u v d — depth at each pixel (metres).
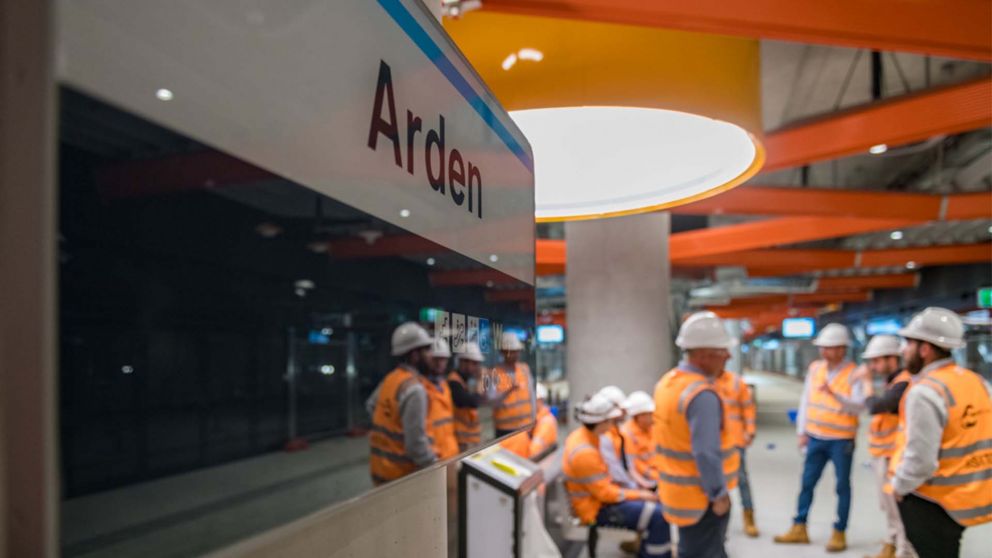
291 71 0.61
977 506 3.07
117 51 0.42
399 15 0.84
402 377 0.82
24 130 0.38
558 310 23.95
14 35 0.38
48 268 0.37
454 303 1.00
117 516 0.42
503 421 1.26
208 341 0.50
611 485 4.40
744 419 5.66
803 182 11.21
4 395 0.38
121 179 0.42
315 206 0.64
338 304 0.68
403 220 0.83
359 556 1.02
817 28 2.60
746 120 1.86
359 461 0.72
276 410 0.59
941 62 7.21
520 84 1.72
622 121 2.01
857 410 5.16
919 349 3.35
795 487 7.46
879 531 5.68
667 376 3.41
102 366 0.41
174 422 0.47
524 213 1.47
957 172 10.18
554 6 2.04
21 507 0.37
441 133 0.98
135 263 0.44
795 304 26.25
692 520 3.23
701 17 2.35
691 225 11.82
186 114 0.48
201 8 0.50
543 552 3.91
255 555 0.74
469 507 3.30
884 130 4.30
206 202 0.50
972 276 15.78
